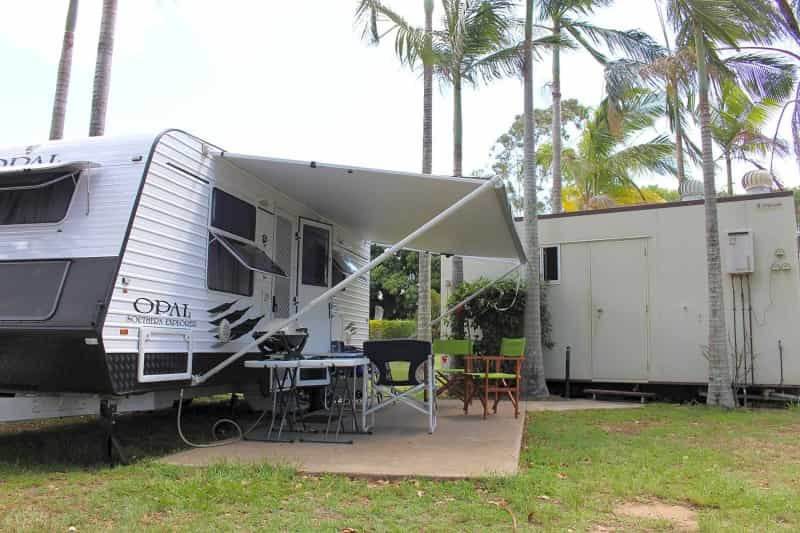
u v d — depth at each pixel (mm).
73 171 5320
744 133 17188
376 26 11078
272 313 7551
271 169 6730
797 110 12922
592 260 11492
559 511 3895
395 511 3861
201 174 6109
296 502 3998
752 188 11023
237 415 8305
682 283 10797
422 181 6621
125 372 5020
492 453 5406
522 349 7902
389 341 6438
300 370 7633
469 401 8219
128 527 3473
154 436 6512
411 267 31250
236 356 6000
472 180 6320
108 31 9859
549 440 6562
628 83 12453
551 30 12531
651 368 10867
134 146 5398
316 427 7012
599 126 18047
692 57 10344
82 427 7152
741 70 11312
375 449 5605
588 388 11453
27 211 5387
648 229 11125
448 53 11500
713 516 3797
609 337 11234
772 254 10266
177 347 5652
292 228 8133
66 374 4949
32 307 4922
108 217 5180
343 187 7238
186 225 5848
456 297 11828
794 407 9523
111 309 4859
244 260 6375
